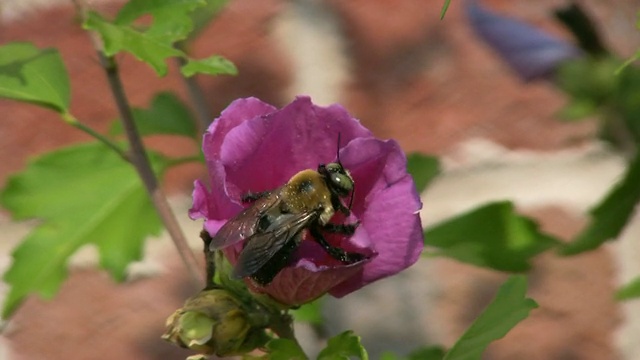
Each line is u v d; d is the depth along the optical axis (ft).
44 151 1.67
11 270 1.47
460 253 1.45
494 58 1.67
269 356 1.24
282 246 1.21
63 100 1.37
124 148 1.52
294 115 1.21
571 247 1.45
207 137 1.20
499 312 1.28
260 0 1.66
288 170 1.22
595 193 1.67
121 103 1.36
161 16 1.32
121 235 1.50
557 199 1.66
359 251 1.21
